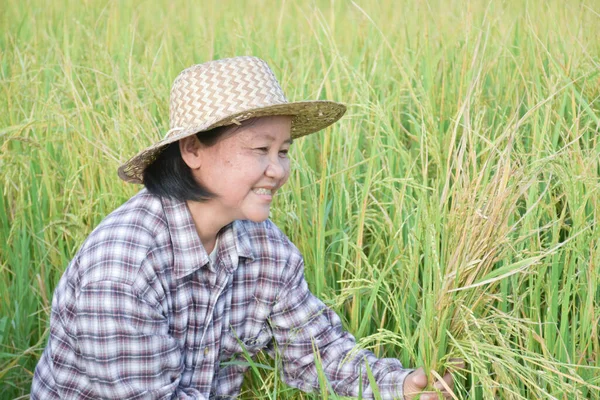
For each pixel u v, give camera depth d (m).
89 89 4.27
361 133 3.54
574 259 2.50
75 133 3.61
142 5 5.71
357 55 4.20
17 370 3.02
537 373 2.26
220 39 4.94
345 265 2.96
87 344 2.23
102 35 5.04
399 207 2.78
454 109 3.45
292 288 2.51
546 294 2.65
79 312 2.23
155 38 5.04
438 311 2.33
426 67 3.58
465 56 3.22
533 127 3.00
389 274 2.87
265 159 2.21
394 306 2.57
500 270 2.32
